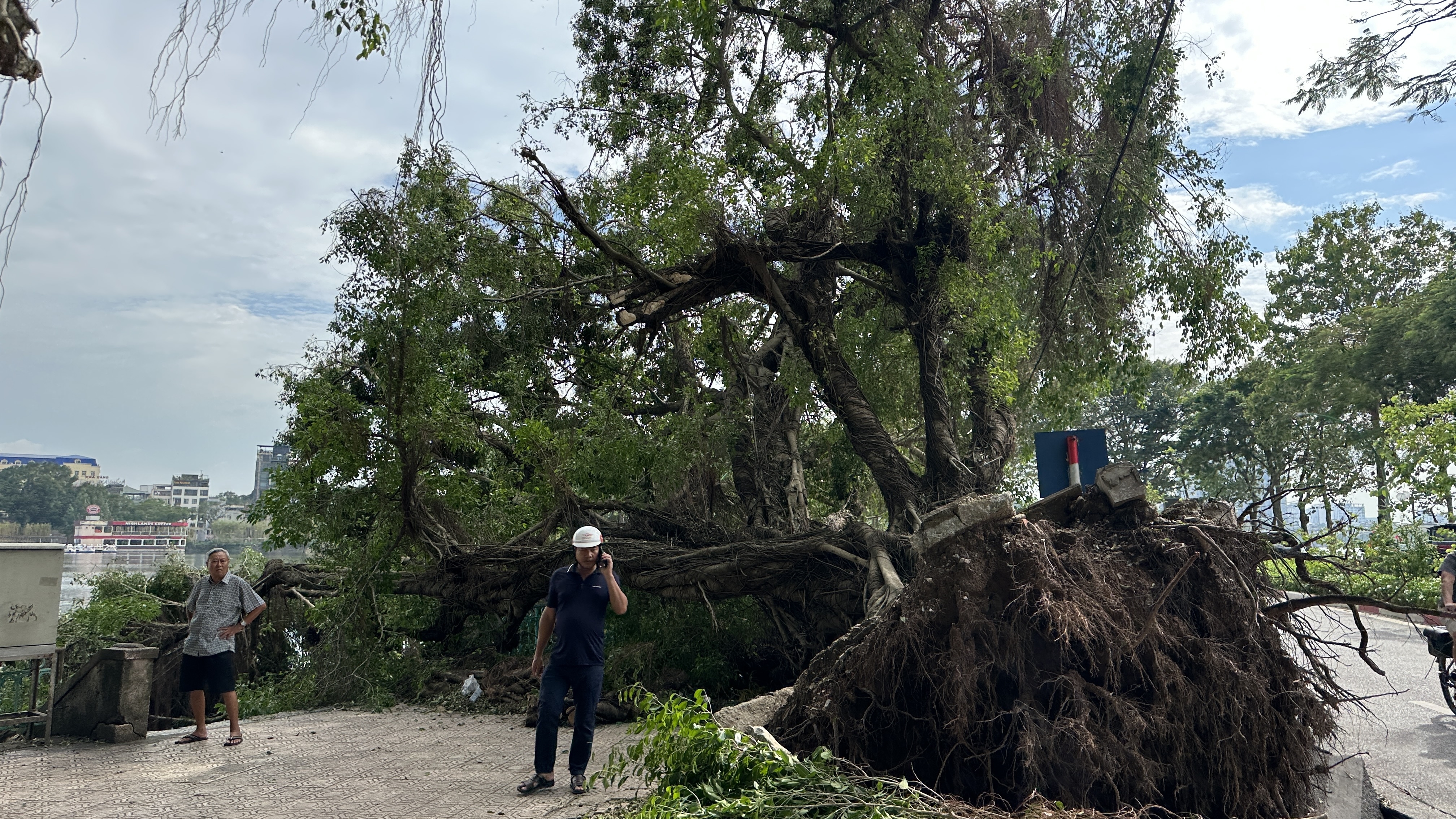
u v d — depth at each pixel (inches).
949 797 170.4
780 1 576.7
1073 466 300.5
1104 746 170.1
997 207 494.3
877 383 574.9
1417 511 824.3
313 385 490.9
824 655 210.1
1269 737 182.5
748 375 564.4
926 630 183.6
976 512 181.5
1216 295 568.4
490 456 530.6
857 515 641.0
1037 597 178.1
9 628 291.3
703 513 497.7
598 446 489.1
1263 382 1533.0
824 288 537.0
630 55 663.1
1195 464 1840.6
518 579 461.4
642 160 578.9
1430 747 295.3
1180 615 189.9
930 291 498.6
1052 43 555.8
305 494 490.9
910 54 495.8
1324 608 215.6
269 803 222.4
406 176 482.9
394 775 255.9
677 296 494.3
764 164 575.2
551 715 235.9
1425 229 1512.1
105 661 315.3
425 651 494.3
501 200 584.1
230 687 309.0
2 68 94.3
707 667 401.7
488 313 568.4
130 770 263.3
